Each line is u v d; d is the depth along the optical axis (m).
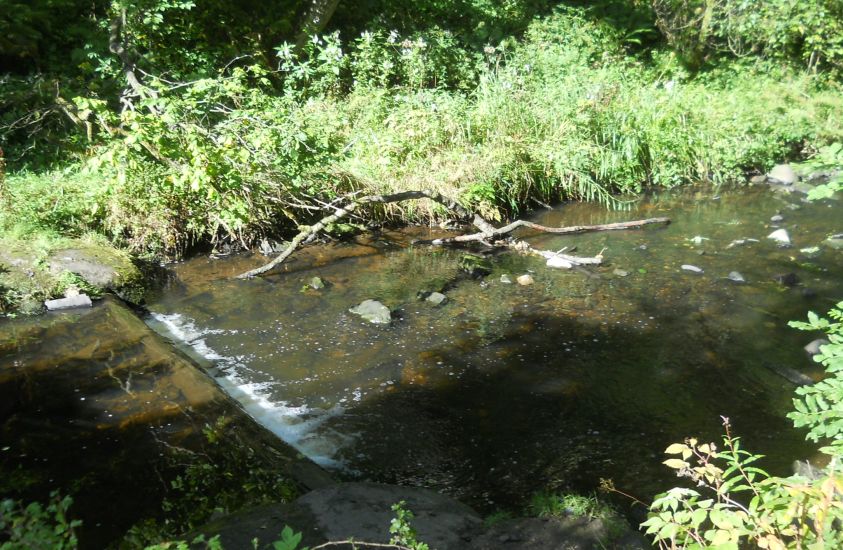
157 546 2.14
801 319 5.41
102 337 4.78
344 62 9.85
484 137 8.98
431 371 4.60
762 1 13.69
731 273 6.32
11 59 8.78
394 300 5.83
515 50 11.99
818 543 1.64
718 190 9.75
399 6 12.76
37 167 7.28
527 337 5.12
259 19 11.06
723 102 11.23
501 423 4.02
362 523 2.65
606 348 4.95
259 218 7.16
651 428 3.96
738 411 4.13
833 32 13.49
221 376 4.50
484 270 6.52
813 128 10.88
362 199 7.18
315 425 3.96
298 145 6.44
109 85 8.28
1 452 3.41
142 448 3.46
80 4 9.72
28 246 5.80
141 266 6.37
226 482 3.20
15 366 4.32
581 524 2.68
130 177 6.60
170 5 8.91
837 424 2.39
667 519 1.90
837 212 8.46
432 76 11.06
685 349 4.93
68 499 2.14
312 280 6.19
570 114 9.58
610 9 15.44
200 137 6.08
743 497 3.30
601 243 7.43
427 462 3.65
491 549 2.52
